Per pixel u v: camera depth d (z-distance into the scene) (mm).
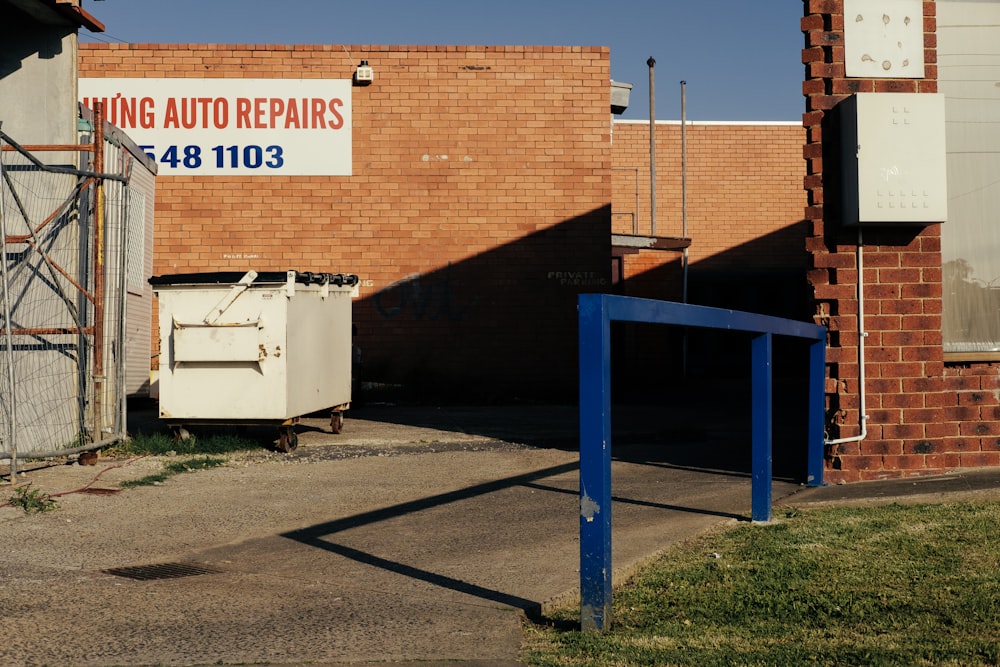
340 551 6219
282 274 10766
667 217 31062
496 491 8484
